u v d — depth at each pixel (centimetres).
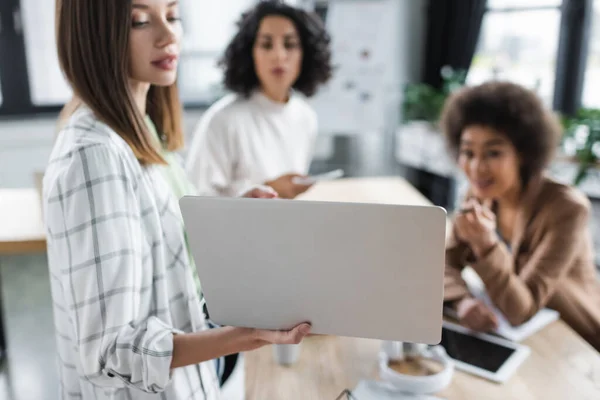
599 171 287
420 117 427
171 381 88
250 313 85
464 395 105
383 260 75
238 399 102
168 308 88
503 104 138
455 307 137
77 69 82
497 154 141
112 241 74
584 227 144
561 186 147
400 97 446
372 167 457
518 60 386
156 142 92
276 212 74
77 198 74
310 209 73
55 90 423
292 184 175
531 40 376
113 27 80
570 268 154
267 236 76
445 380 106
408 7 435
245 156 199
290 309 82
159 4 84
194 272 108
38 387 227
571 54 353
